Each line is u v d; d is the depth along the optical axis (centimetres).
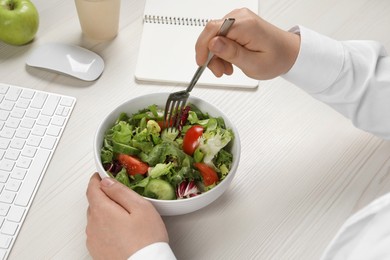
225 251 70
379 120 80
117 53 92
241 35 72
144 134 72
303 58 77
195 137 71
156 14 98
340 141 83
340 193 76
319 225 73
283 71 79
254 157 80
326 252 52
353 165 80
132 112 76
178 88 88
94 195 67
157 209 67
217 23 71
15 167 75
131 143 71
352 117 82
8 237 69
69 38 94
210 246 70
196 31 96
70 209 72
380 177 79
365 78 79
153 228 64
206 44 72
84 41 94
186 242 70
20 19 87
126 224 64
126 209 66
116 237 63
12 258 67
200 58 73
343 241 51
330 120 86
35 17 89
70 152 78
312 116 86
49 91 86
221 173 71
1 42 92
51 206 72
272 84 90
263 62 76
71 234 70
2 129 79
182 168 69
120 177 69
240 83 89
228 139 71
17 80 87
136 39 95
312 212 74
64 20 97
